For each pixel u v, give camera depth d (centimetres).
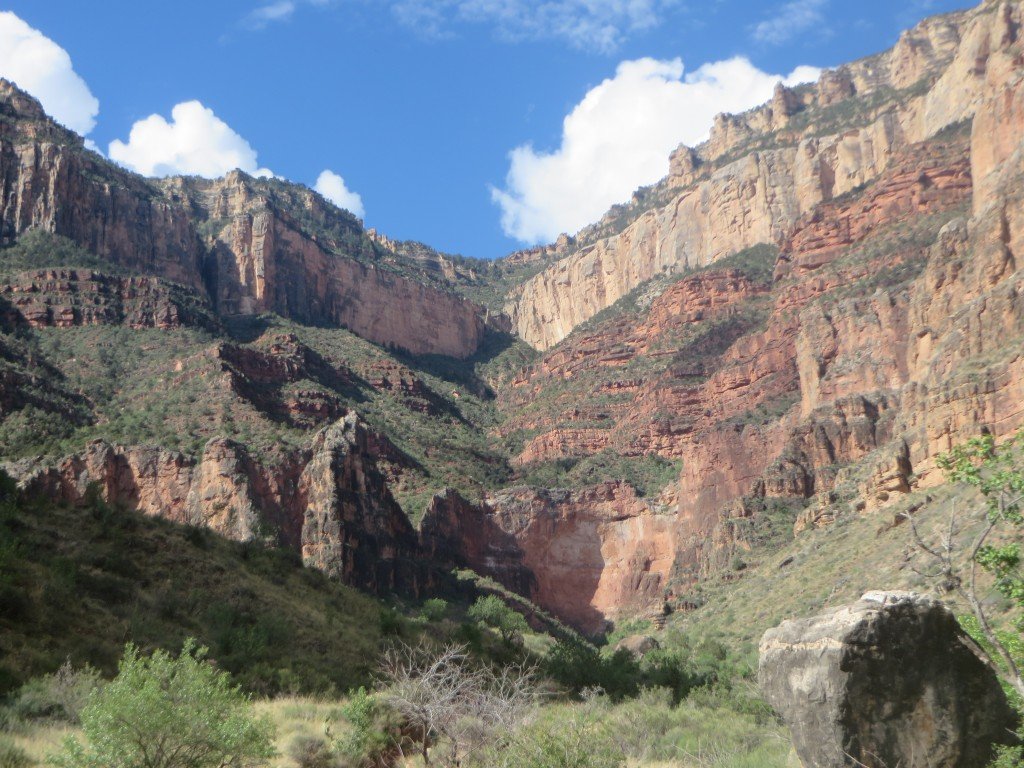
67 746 1662
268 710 2845
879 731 1406
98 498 5331
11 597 3366
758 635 7856
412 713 2398
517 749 1809
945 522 6569
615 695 4959
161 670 1728
